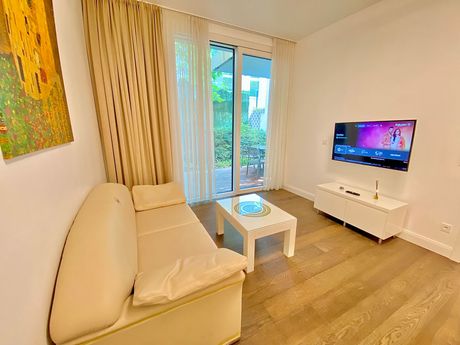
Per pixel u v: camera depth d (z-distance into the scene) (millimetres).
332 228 2469
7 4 656
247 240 1667
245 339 1185
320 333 1224
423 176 2041
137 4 2211
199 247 1469
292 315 1338
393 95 2207
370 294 1503
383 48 2248
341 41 2686
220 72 3123
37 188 775
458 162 1815
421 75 1975
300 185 3635
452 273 1714
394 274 1705
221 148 3383
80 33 1897
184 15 2504
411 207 2158
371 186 2512
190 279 885
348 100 2682
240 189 3719
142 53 2311
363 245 2117
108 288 777
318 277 1674
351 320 1304
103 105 2219
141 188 2225
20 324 585
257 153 3773
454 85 1782
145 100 2406
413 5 1973
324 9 2412
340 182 2912
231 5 2346
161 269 964
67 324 692
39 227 756
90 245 924
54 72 1065
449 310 1370
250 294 1502
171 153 2699
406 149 2068
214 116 3186
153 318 844
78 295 745
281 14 2539
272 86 3342
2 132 568
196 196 3141
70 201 1165
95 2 2039
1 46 609
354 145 2574
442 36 1814
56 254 889
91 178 1773
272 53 3225
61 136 1081
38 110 841
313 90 3166
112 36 2162
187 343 976
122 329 786
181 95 2693
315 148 3256
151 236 1605
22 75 729
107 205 1364
